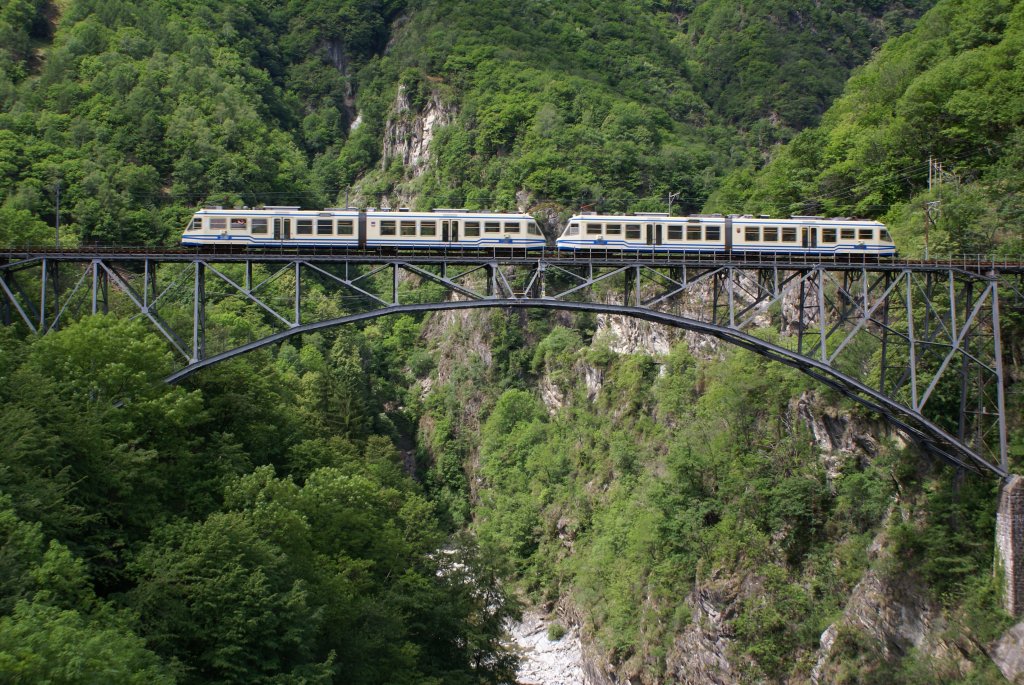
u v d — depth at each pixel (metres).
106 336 60.00
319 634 52.72
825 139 122.44
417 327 188.00
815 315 93.19
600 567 103.50
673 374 120.44
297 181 195.00
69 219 147.62
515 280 158.38
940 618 68.88
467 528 143.12
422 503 75.88
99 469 51.69
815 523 81.81
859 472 80.19
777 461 86.19
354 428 137.25
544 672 100.88
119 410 56.41
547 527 124.31
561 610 113.50
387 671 56.81
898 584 72.06
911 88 101.19
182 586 47.03
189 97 186.38
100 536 49.75
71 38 190.38
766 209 121.06
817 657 75.75
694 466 93.19
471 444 157.00
